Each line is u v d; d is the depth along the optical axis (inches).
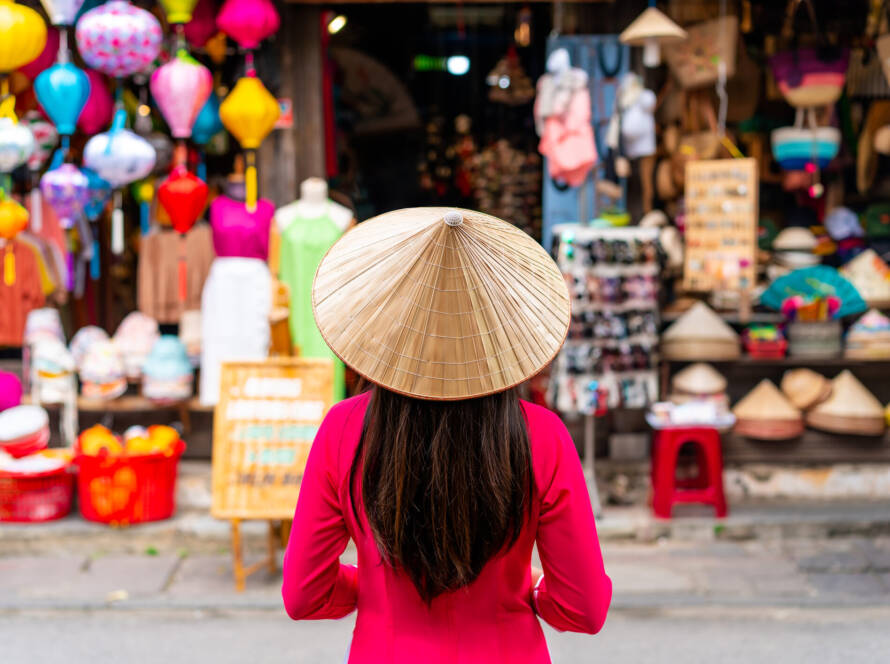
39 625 160.6
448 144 273.6
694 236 203.5
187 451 217.2
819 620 161.5
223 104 192.4
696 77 212.4
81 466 193.0
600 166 210.1
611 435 215.3
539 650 60.3
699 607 164.9
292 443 171.2
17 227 182.1
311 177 213.0
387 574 58.8
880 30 211.3
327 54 221.8
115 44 171.5
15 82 204.1
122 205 243.0
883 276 222.8
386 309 56.9
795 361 213.6
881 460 211.5
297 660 147.4
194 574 181.9
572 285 196.2
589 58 208.7
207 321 204.2
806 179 221.1
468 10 270.2
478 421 57.2
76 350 215.8
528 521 58.5
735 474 211.9
